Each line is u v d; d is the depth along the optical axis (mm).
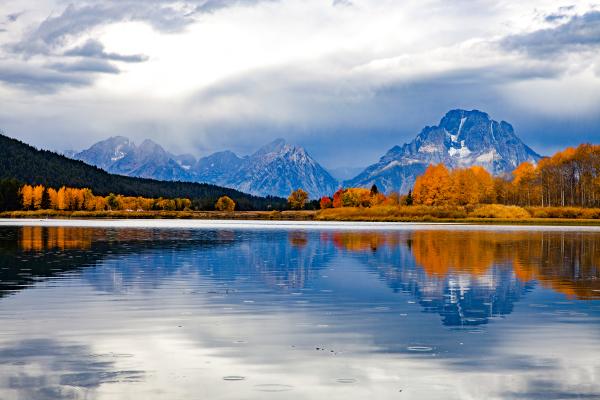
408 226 118312
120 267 38406
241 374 15219
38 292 27891
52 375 14992
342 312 23359
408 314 22969
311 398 13523
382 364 16094
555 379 14852
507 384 14453
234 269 37875
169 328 20266
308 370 15570
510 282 31969
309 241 67375
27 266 38750
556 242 65688
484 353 17156
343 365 16000
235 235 81125
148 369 15547
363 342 18453
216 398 13461
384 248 56344
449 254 49594
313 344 18219
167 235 79625
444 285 30844
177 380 14680
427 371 15492
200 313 22984
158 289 29078
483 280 32812
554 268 38875
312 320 21766
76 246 56875
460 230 98312
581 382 14617
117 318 21875
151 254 48188
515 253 50531
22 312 22953
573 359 16562
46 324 20781
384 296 27234
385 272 36531
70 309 23656
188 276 34156
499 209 145625
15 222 145500
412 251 52656
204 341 18484
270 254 49250
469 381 14695
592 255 48656
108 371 15359
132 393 13734
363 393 13859
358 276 34531
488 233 87188
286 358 16656
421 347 17859
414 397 13594
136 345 17938
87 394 13641
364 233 87625
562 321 21625
